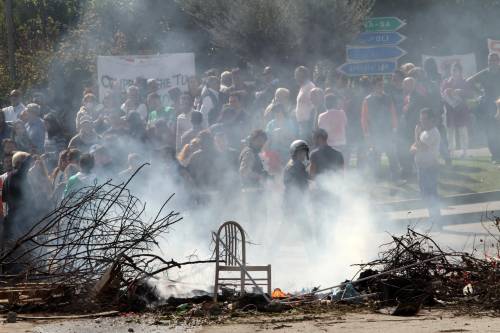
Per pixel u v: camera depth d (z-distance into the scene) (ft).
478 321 73.20
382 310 81.05
